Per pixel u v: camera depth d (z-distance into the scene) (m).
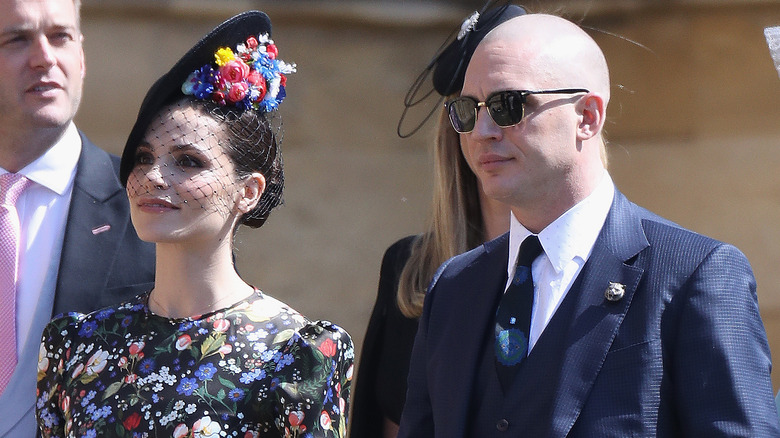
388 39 25.36
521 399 9.59
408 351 13.06
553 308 9.85
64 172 13.48
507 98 9.68
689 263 9.39
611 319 9.39
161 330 10.73
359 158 25.23
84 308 12.85
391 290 13.57
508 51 9.88
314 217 24.89
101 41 23.94
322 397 10.33
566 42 9.97
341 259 24.92
